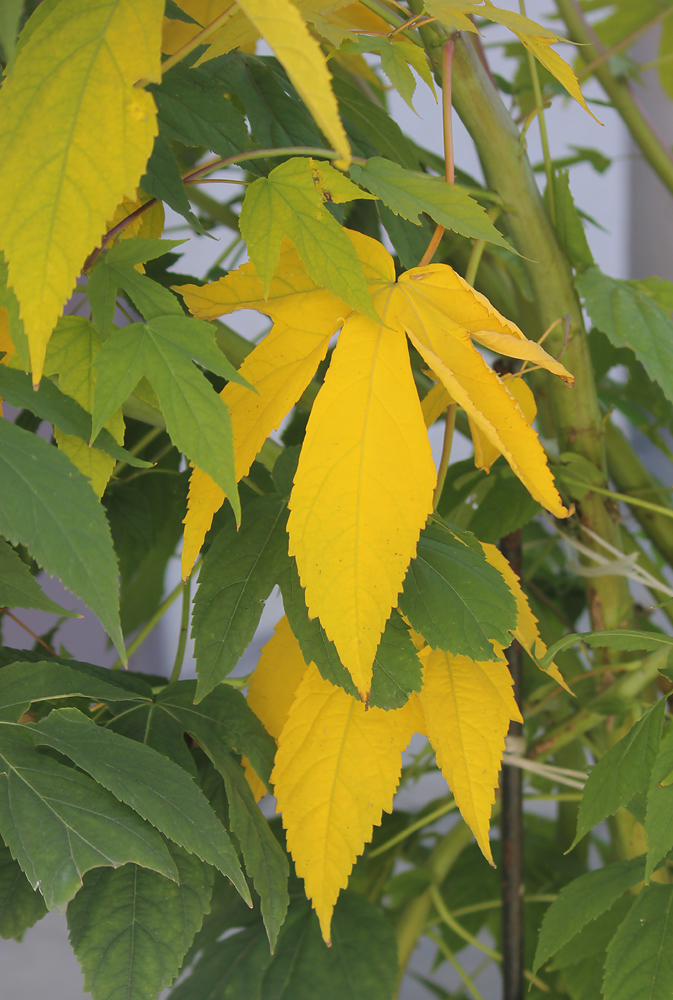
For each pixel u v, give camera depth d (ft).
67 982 7.86
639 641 4.35
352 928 4.91
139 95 3.99
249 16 3.84
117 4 4.02
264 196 4.18
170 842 4.30
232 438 4.05
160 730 4.46
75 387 4.15
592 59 5.48
